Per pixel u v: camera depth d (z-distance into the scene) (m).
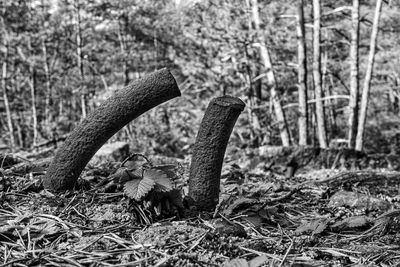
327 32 18.94
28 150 11.38
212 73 16.33
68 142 3.34
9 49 24.69
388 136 23.72
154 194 2.80
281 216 3.20
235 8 15.61
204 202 2.99
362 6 18.34
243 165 9.77
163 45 22.25
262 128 16.20
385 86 23.19
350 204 3.74
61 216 2.93
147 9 20.31
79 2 20.88
